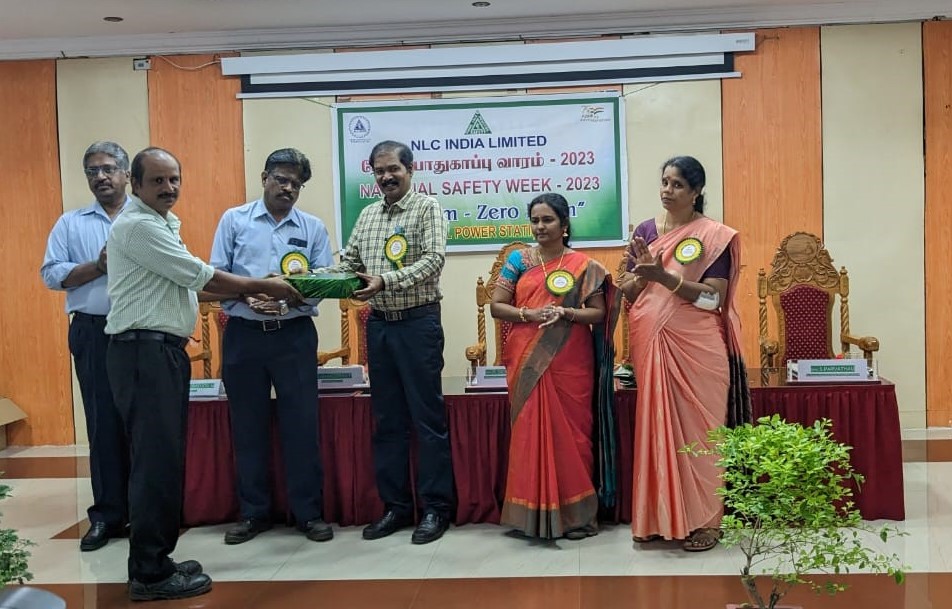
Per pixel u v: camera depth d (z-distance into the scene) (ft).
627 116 17.83
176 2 15.94
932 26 17.29
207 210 18.39
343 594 10.30
